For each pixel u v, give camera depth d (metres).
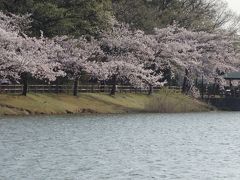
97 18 79.06
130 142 45.41
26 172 31.17
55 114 68.69
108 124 59.16
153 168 33.59
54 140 44.25
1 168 32.09
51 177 29.98
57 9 74.56
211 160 37.28
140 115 74.00
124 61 83.88
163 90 91.50
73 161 35.06
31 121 57.84
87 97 79.69
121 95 86.62
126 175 31.14
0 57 65.88
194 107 90.25
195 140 48.59
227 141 48.41
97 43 82.38
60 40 76.00
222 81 104.75
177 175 31.64
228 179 31.00
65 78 84.31
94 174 31.17
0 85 70.50
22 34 73.44
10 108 65.81
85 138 46.53
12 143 41.72
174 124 63.38
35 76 72.88
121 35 86.69
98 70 79.00
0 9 74.88
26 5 75.00
